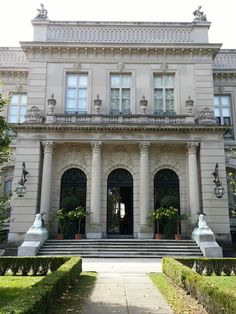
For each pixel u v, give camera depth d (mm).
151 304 9906
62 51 31062
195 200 27125
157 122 28594
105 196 28406
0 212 12766
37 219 25078
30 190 27281
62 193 28766
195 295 10164
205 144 28250
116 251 23625
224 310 7262
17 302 6840
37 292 7844
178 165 29219
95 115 28688
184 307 9227
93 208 27047
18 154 27906
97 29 31703
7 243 26516
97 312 8961
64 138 28109
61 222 26656
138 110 30328
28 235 23938
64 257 16547
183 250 23688
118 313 8867
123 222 28547
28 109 29703
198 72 30969
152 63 31203
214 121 28969
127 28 31812
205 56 31281
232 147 31984
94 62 31141
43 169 27641
